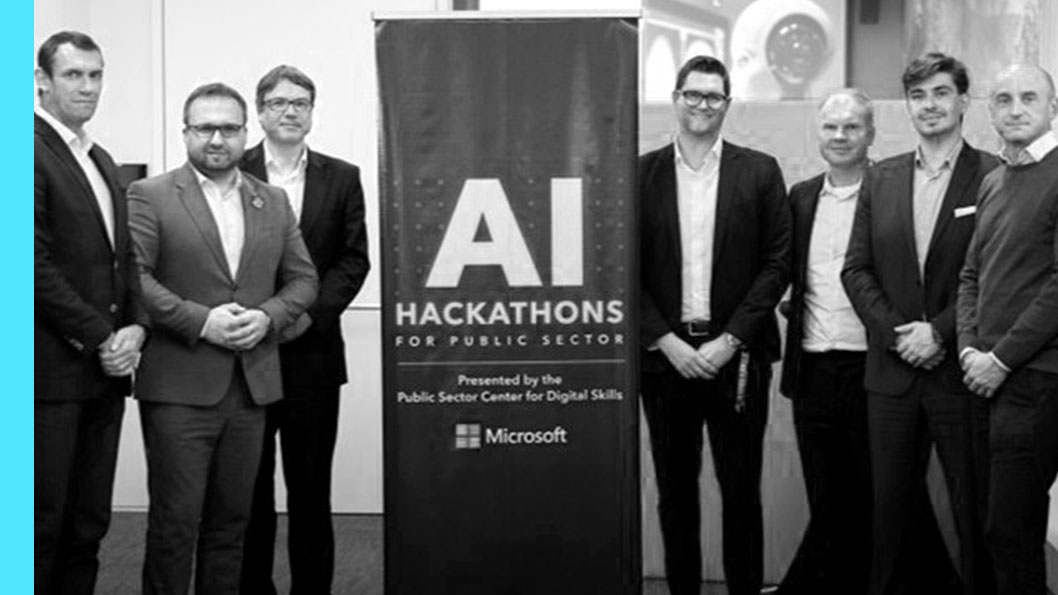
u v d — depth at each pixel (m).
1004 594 3.62
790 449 4.88
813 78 5.85
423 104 3.50
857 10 5.97
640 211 4.08
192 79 6.06
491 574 3.58
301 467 4.30
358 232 4.35
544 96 3.49
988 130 4.71
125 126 6.09
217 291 3.74
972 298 3.74
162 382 3.69
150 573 3.75
